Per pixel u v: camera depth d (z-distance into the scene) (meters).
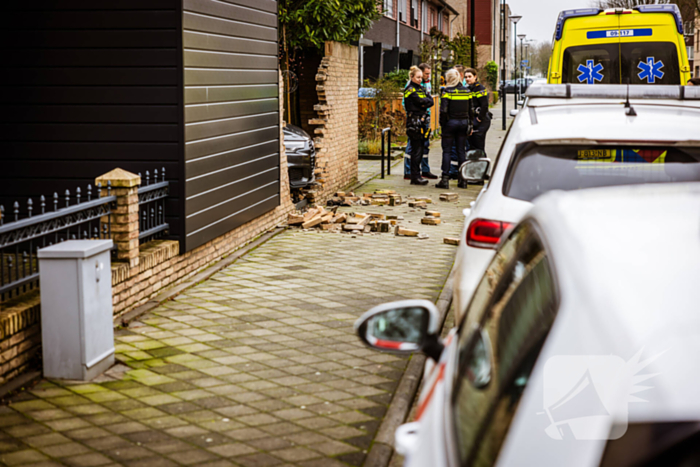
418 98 15.50
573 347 1.39
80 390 4.88
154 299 6.89
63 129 7.30
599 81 12.85
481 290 2.60
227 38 8.42
